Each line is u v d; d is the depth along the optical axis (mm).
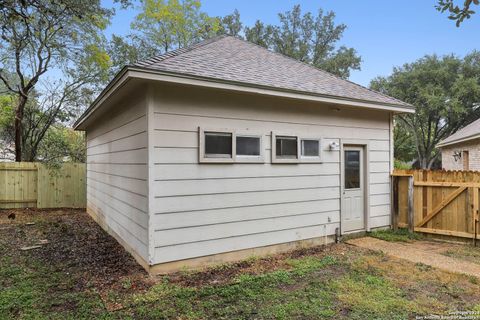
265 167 5395
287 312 3273
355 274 4441
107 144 7133
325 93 5719
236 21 28047
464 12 2799
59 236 6875
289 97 5320
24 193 10852
